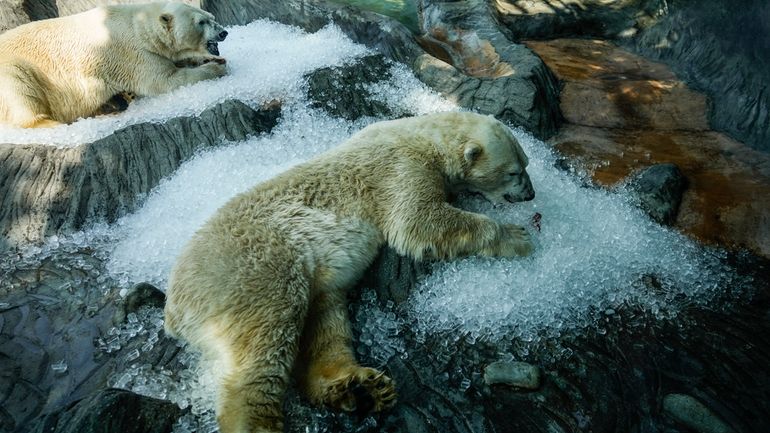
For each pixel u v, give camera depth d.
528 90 5.62
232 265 3.36
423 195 3.96
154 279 4.17
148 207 4.85
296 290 3.42
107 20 6.26
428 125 4.32
